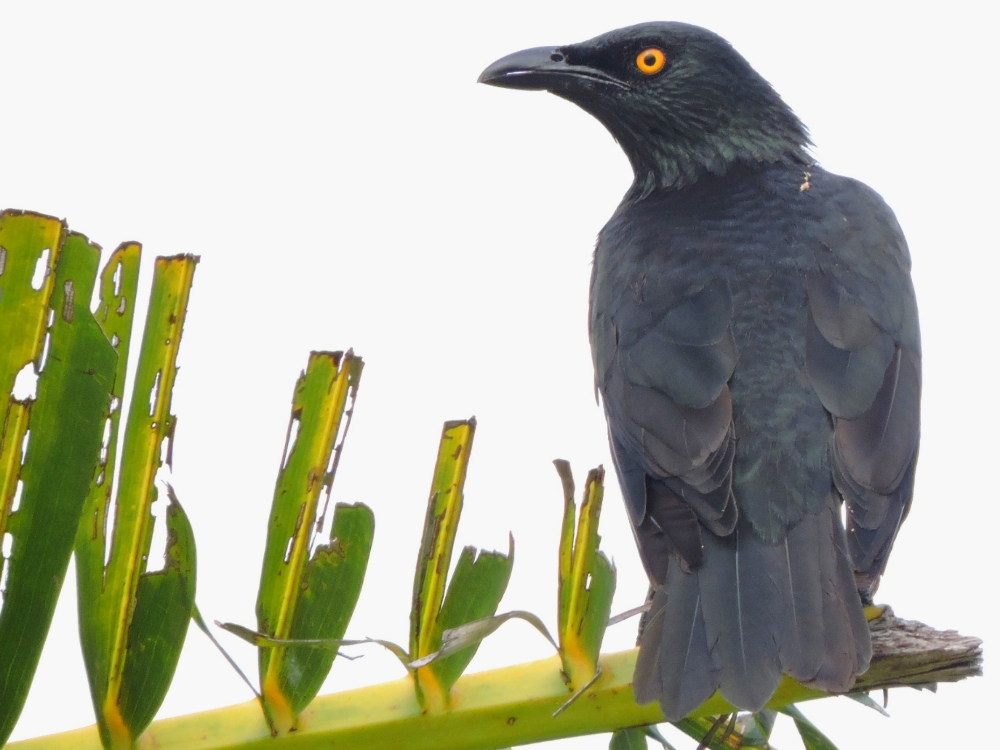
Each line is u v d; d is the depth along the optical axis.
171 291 5.21
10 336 4.80
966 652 5.89
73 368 4.82
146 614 5.02
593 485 5.72
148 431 5.12
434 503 5.55
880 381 8.42
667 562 7.39
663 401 8.37
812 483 7.86
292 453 5.41
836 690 5.92
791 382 8.33
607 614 5.64
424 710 5.40
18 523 4.77
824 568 7.16
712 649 6.47
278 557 5.34
